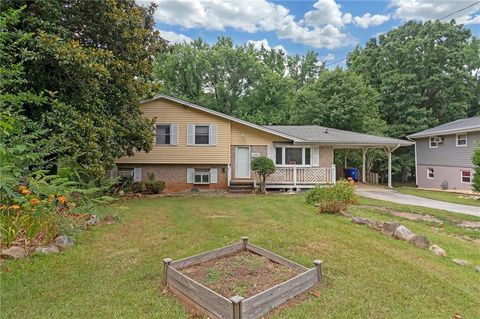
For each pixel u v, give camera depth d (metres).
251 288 3.23
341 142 15.20
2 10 7.20
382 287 3.52
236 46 32.88
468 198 12.99
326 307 3.04
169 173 15.18
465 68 27.66
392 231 5.95
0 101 5.27
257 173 15.09
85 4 8.86
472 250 5.27
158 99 14.88
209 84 31.62
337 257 4.51
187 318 2.84
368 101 24.09
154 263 4.20
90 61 8.03
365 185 18.03
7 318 2.79
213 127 15.14
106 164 9.39
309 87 26.94
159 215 7.80
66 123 7.95
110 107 10.42
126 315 2.87
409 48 25.45
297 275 3.56
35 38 7.40
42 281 3.58
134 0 10.47
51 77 8.46
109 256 4.48
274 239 5.43
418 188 19.69
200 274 3.58
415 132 24.70
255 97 30.89
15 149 4.66
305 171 15.36
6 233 4.47
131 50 10.02
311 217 7.51
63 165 7.44
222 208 9.04
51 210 5.04
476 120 17.86
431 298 3.29
